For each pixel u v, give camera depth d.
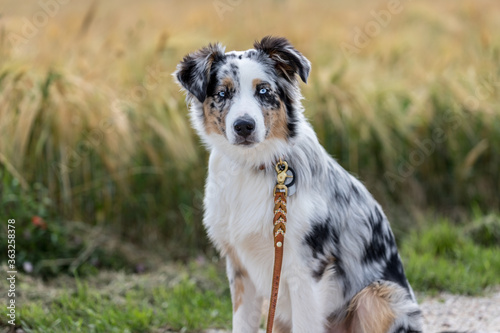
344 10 13.81
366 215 5.24
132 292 6.97
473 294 7.18
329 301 5.05
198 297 6.88
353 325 5.16
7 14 10.18
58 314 6.16
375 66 11.13
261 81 4.83
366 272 5.18
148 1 13.73
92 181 8.54
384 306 4.99
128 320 6.09
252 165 4.96
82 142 8.46
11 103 8.45
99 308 6.39
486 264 7.77
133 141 8.66
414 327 5.05
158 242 8.66
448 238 8.52
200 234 8.73
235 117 4.66
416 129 10.26
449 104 10.28
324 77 9.84
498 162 10.14
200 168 8.92
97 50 9.62
